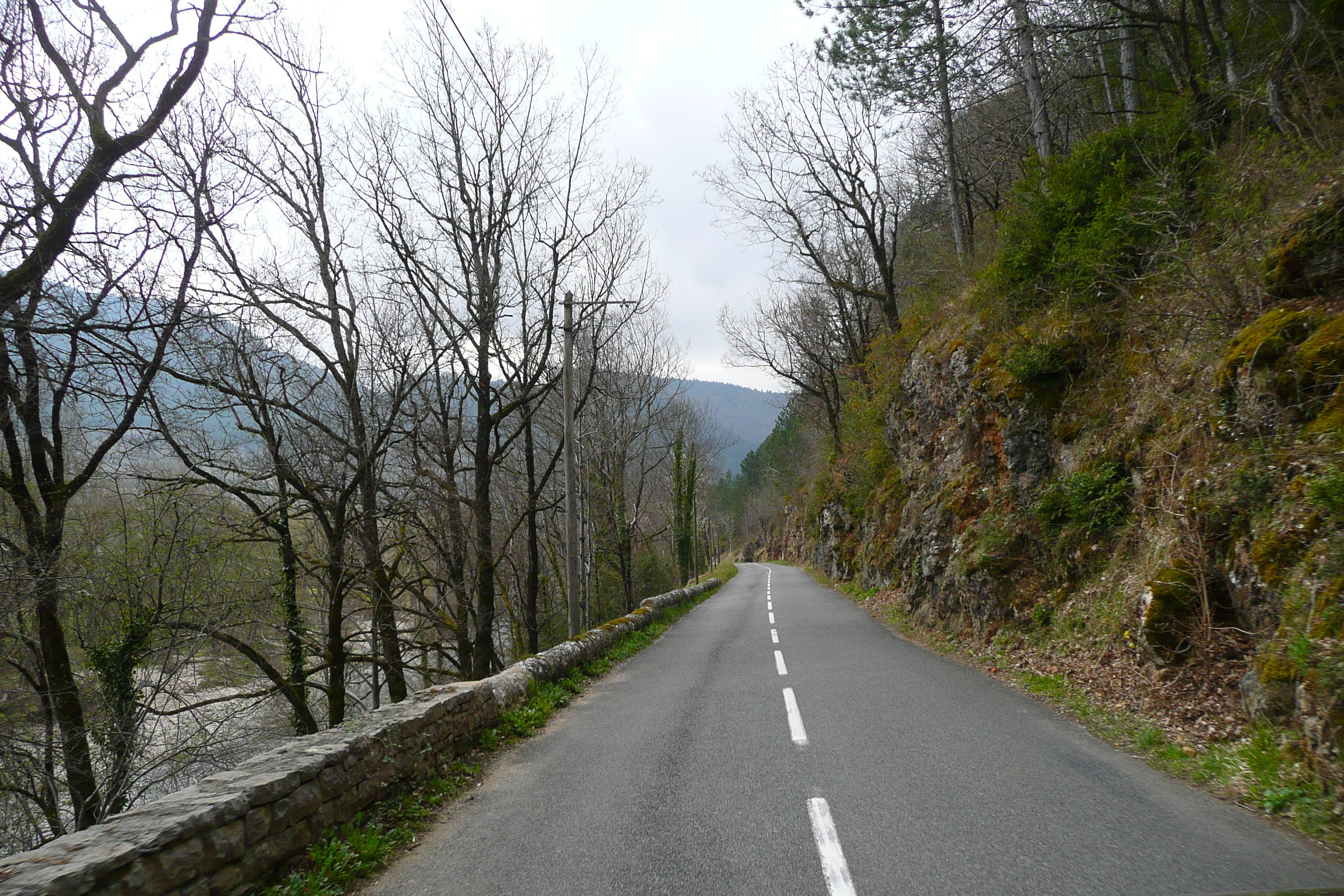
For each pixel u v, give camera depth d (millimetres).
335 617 16641
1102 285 12820
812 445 62625
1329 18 11469
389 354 18328
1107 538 10500
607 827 5203
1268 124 11492
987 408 15000
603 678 12633
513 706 9305
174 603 14508
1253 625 6809
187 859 3951
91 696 13336
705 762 6660
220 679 18734
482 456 18422
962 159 26125
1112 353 12516
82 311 10844
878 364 25297
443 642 21656
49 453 12172
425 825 5711
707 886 4090
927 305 22844
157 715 13922
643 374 34594
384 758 6031
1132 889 3678
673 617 23578
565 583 31891
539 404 21953
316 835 5027
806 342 38500
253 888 4387
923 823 4766
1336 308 7371
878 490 26766
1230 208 9734
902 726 7465
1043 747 6465
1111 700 7691
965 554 13758
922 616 16062
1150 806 4906
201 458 14594
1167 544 8359
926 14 15742
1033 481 13039
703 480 59344
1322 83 10820
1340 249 7734
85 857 3504
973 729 7191
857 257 32938
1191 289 9492
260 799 4551
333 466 16375
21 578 10422
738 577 54000
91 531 14242
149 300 11594
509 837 5211
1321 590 5516
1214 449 8281
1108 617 8992
